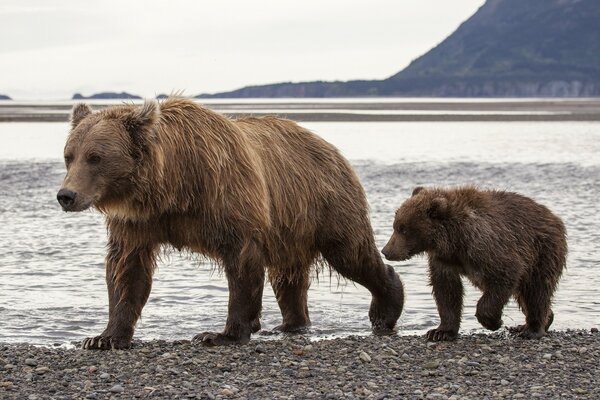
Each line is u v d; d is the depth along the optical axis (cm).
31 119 7981
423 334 1170
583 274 1519
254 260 1027
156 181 956
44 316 1263
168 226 1008
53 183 2930
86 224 2108
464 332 1177
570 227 2005
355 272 1184
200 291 1422
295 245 1120
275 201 1075
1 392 844
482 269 1080
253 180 1022
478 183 2955
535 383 880
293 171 1107
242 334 1045
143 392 839
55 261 1662
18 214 2270
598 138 5244
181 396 827
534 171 3316
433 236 1104
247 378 898
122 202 959
